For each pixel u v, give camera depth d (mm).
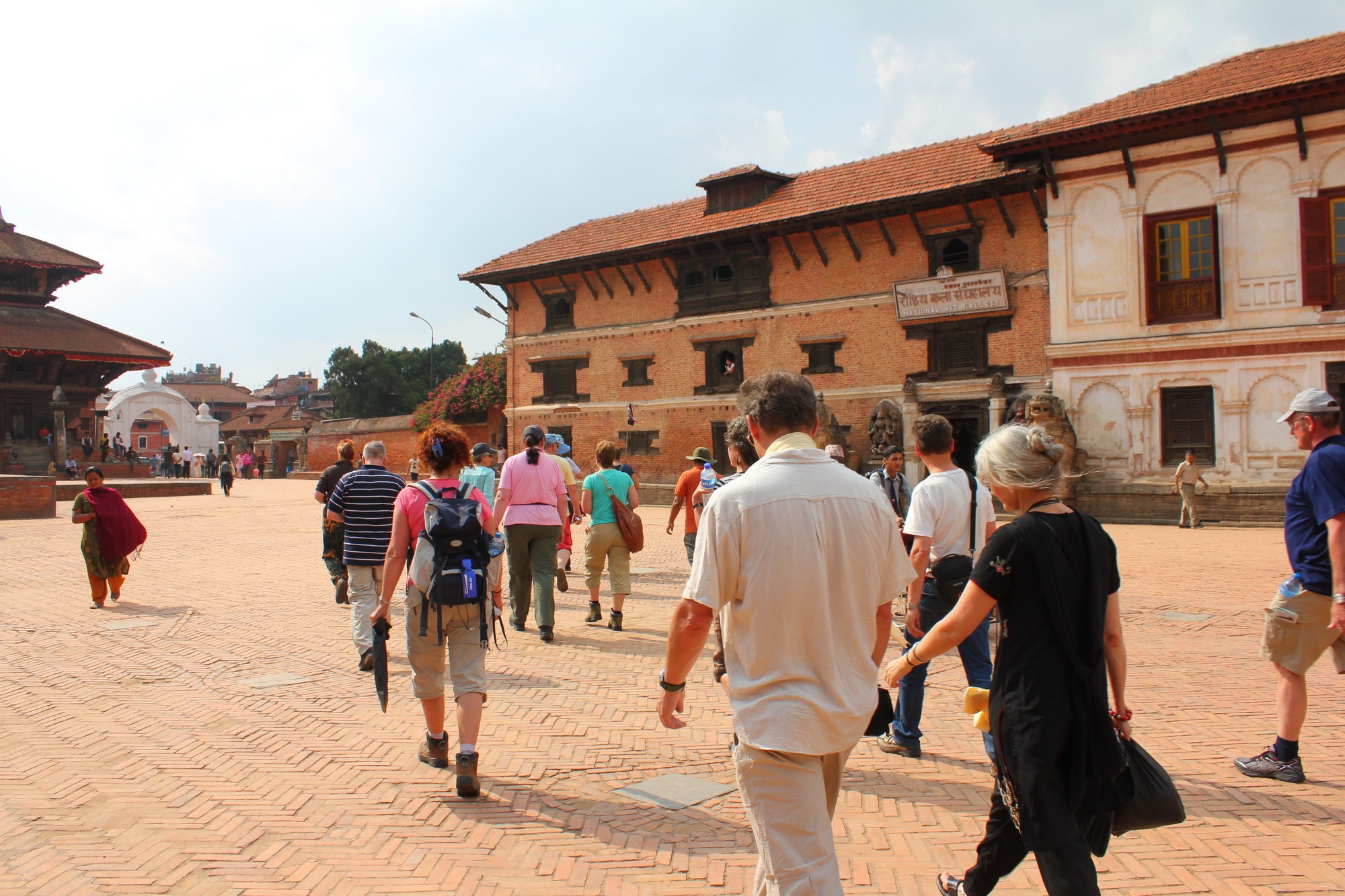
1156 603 10883
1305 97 19516
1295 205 20234
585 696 6836
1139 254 22203
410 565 5195
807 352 28641
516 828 4406
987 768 5250
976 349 25062
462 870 3957
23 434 48219
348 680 7434
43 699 6855
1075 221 23109
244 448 81312
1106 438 22719
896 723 5523
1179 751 5441
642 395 33031
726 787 4949
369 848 4191
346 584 11164
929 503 5297
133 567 15164
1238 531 19703
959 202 25031
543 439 9273
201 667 7898
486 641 5086
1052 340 23438
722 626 2959
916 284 25562
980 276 24344
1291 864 3932
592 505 9609
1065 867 2826
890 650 8398
